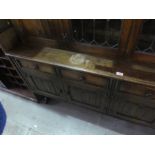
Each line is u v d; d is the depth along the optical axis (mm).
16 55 1673
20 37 1827
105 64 1443
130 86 1344
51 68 1619
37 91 2207
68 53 1624
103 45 1488
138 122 1734
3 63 2166
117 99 1558
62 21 1443
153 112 1482
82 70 1407
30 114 2336
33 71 1822
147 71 1340
